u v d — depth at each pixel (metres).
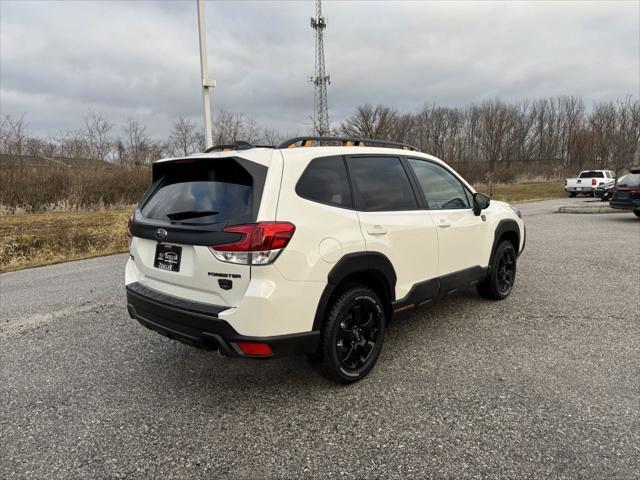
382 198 3.45
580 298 5.11
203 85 8.43
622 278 5.96
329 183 3.07
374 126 43.09
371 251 3.16
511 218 5.14
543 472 2.21
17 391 3.21
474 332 4.14
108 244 10.09
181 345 4.06
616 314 4.53
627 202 12.90
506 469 2.24
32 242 9.59
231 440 2.56
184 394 3.12
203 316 2.68
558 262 7.09
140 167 18.45
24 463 2.38
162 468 2.33
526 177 46.66
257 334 2.60
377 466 2.30
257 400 3.01
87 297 5.80
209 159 2.86
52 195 15.51
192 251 2.79
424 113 61.59
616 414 2.70
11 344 4.14
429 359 3.57
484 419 2.69
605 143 43.59
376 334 3.32
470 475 2.20
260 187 2.67
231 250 2.57
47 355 3.86
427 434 2.56
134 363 3.67
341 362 3.08
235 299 2.61
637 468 2.21
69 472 2.30
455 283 4.16
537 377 3.21
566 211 15.91
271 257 2.58
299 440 2.54
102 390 3.21
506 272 5.20
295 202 2.77
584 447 2.39
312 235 2.79
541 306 4.86
